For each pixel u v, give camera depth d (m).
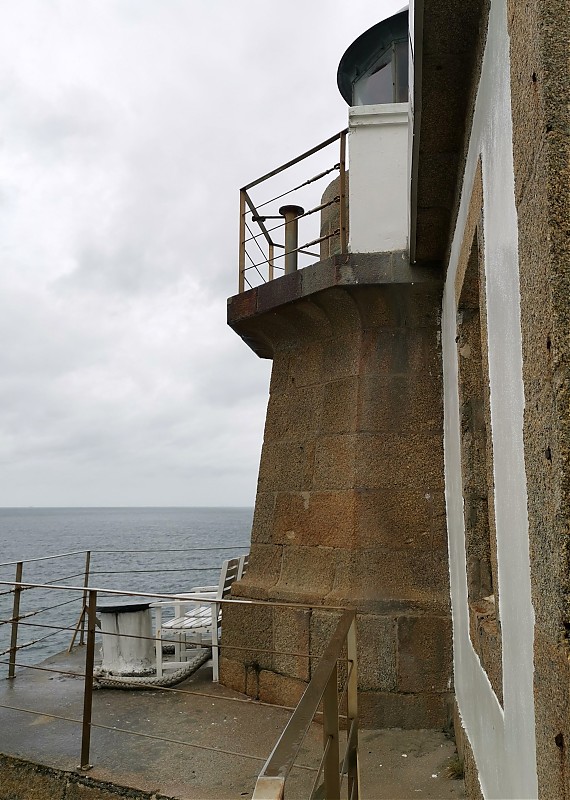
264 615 5.63
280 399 6.22
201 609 6.92
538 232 1.66
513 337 2.06
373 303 5.47
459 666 4.43
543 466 1.62
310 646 5.25
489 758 2.94
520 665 2.07
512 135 2.01
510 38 2.02
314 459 5.70
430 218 4.53
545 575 1.61
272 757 1.52
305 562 5.56
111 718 5.17
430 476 5.29
